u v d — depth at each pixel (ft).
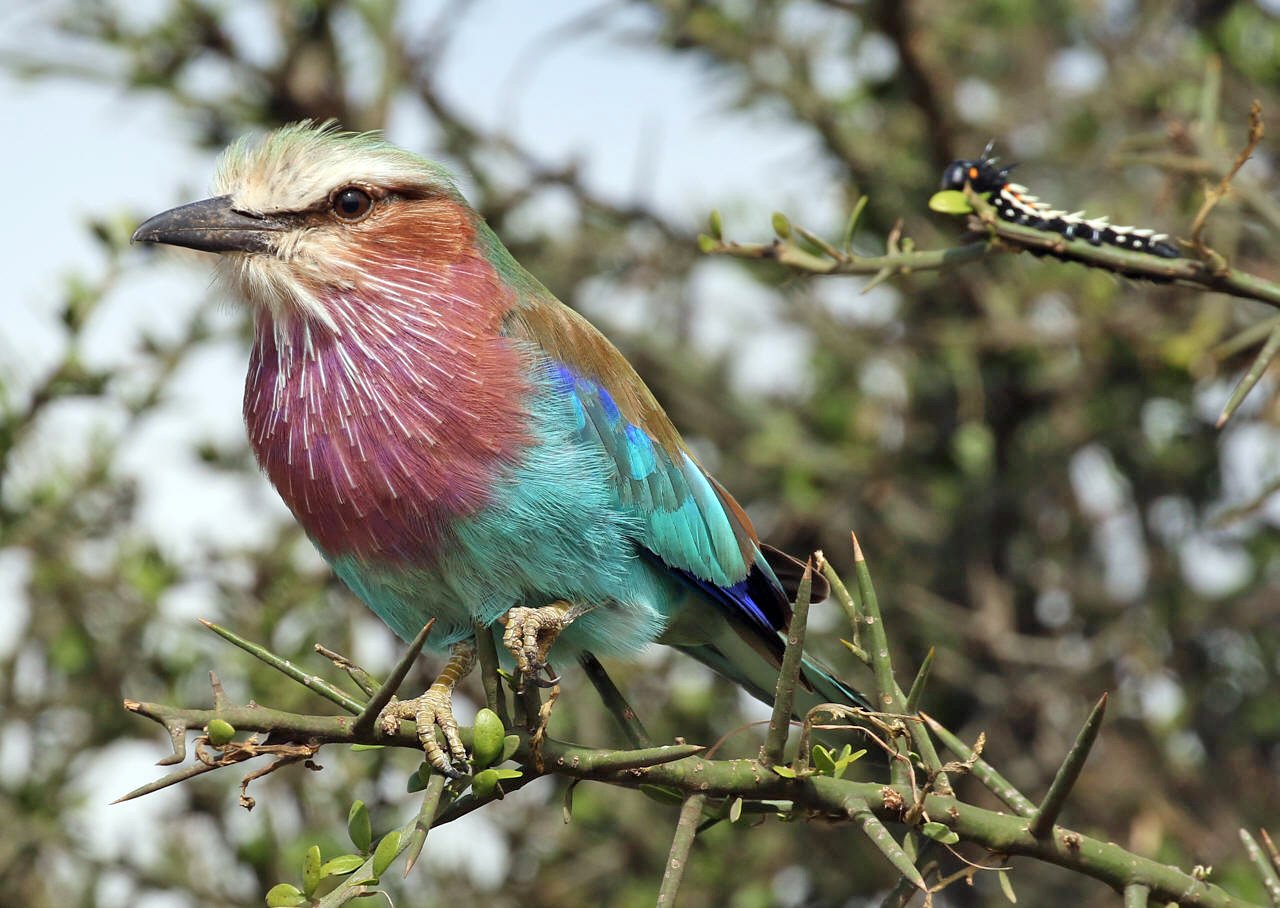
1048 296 40.98
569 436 25.44
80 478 35.24
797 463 42.32
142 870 35.32
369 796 34.60
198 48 40.45
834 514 42.75
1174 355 36.63
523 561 24.98
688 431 44.57
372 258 25.46
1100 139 42.63
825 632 41.37
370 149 26.55
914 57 39.14
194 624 35.96
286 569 36.35
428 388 24.76
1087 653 41.42
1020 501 42.57
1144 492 42.93
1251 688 41.86
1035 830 18.29
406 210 25.90
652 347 43.65
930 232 41.50
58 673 37.06
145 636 36.19
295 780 35.70
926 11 43.78
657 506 26.66
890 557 43.16
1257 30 40.83
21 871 36.06
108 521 36.73
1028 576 43.73
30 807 35.17
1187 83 40.98
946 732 18.86
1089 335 39.19
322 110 41.22
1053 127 43.19
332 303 25.23
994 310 40.45
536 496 24.71
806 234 21.75
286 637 35.86
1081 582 43.45
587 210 43.42
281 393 25.50
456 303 25.55
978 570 42.83
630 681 39.01
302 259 25.35
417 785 18.40
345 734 16.66
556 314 27.17
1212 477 42.32
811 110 41.65
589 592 25.61
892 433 43.80
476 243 26.55
